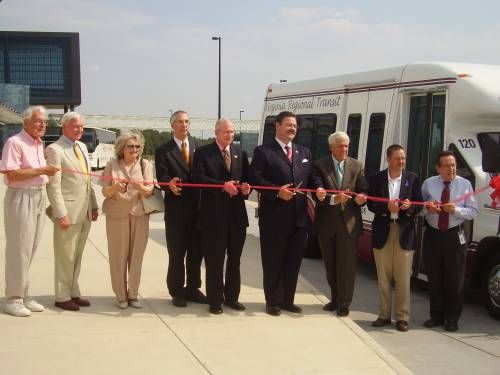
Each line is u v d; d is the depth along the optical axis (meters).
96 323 5.92
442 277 6.82
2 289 6.92
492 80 7.71
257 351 5.47
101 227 12.10
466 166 7.57
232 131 6.42
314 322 6.39
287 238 6.57
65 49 59.34
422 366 5.70
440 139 7.98
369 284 9.03
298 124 11.42
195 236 6.74
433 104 8.19
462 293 6.71
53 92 59.59
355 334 6.05
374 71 9.40
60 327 5.73
